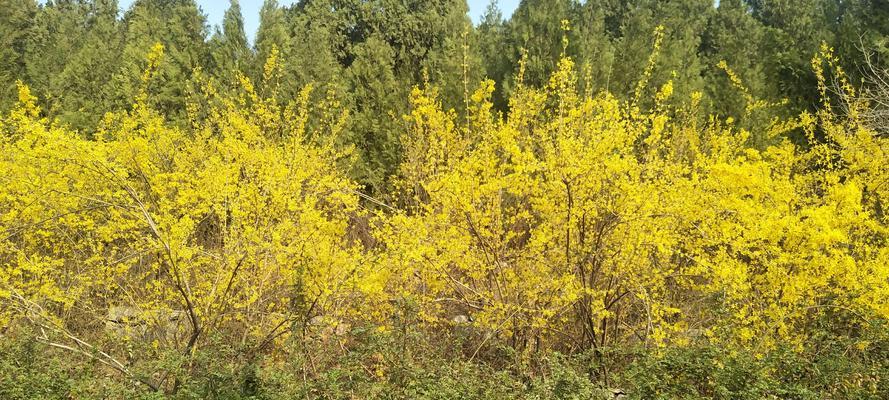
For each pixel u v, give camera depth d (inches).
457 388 143.5
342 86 409.7
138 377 155.3
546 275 193.2
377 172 369.1
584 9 452.8
